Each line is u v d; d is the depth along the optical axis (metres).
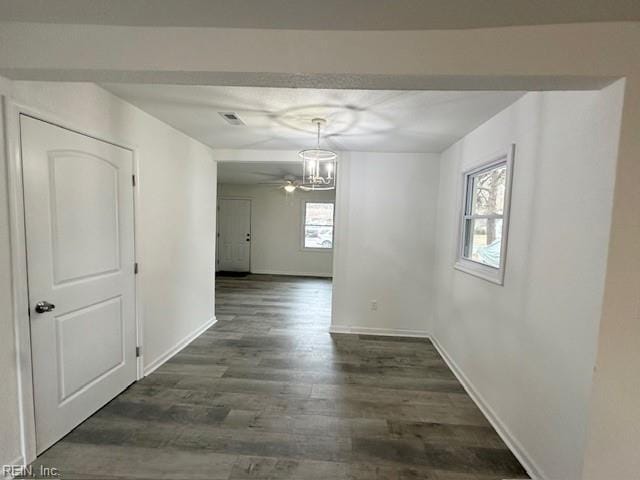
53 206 1.82
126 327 2.50
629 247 1.31
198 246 3.73
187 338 3.53
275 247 8.15
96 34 1.37
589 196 1.42
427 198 3.82
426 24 1.29
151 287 2.81
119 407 2.27
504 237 2.15
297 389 2.60
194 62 1.37
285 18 1.28
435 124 2.65
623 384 1.35
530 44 1.29
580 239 1.47
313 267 8.12
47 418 1.82
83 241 2.04
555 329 1.63
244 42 1.37
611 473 1.38
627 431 1.36
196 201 3.62
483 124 2.60
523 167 1.98
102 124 2.15
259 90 2.08
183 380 2.69
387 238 3.89
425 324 3.93
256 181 7.29
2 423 1.60
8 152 1.56
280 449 1.90
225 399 2.41
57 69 1.39
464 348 2.80
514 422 1.96
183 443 1.92
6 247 1.58
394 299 3.94
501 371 2.15
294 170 5.62
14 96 1.57
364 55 1.35
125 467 1.72
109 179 2.25
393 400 2.47
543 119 1.79
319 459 1.83
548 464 1.64
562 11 1.19
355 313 3.99
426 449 1.94
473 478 1.73
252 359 3.15
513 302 2.03
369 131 2.92
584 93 1.48
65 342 1.93
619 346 1.34
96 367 2.19
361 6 1.19
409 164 3.81
